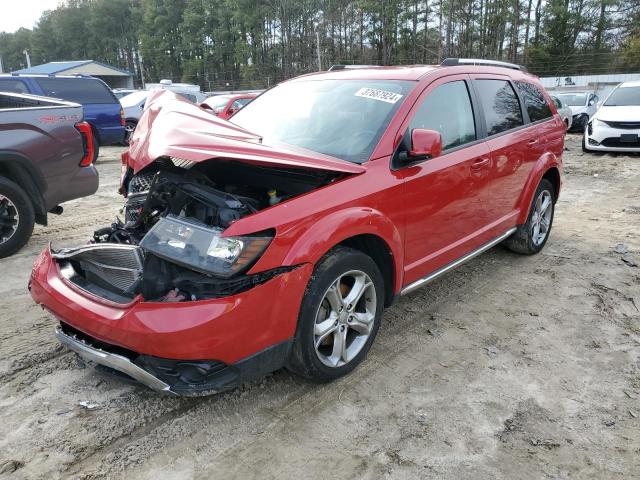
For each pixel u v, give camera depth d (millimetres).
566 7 48750
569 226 6648
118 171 11102
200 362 2551
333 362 3109
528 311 4211
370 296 3270
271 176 3160
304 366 2955
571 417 2906
